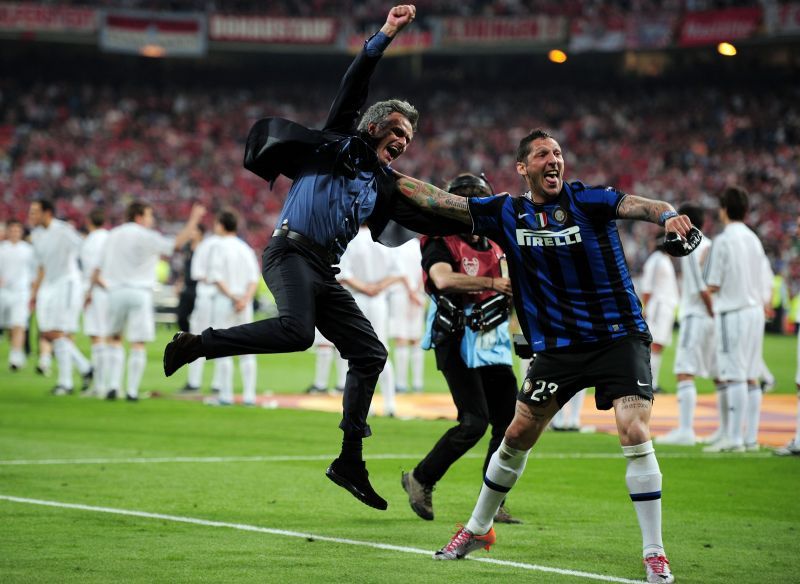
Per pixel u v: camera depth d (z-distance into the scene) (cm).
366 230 5366
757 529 2705
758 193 17138
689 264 4388
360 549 2392
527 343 2262
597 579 2119
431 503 2775
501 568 2212
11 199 17775
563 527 2706
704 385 7381
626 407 2128
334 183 2336
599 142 19212
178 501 2972
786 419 5444
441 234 2344
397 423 5056
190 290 7238
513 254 2217
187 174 18975
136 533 2527
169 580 2070
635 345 2164
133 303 5725
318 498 3069
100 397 5928
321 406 5728
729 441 4228
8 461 3666
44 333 6141
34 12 18888
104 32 19238
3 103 19762
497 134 19838
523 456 2255
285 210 2352
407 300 6556
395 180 2353
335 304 2384
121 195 18212
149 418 5034
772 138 18175
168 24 19612
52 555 2277
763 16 17038
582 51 18600
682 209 4412
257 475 3469
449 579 2100
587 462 3853
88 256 6053
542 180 2180
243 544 2423
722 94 19350
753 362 4231
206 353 2242
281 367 8481
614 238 2183
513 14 19562
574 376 2178
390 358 8938
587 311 2162
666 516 2889
